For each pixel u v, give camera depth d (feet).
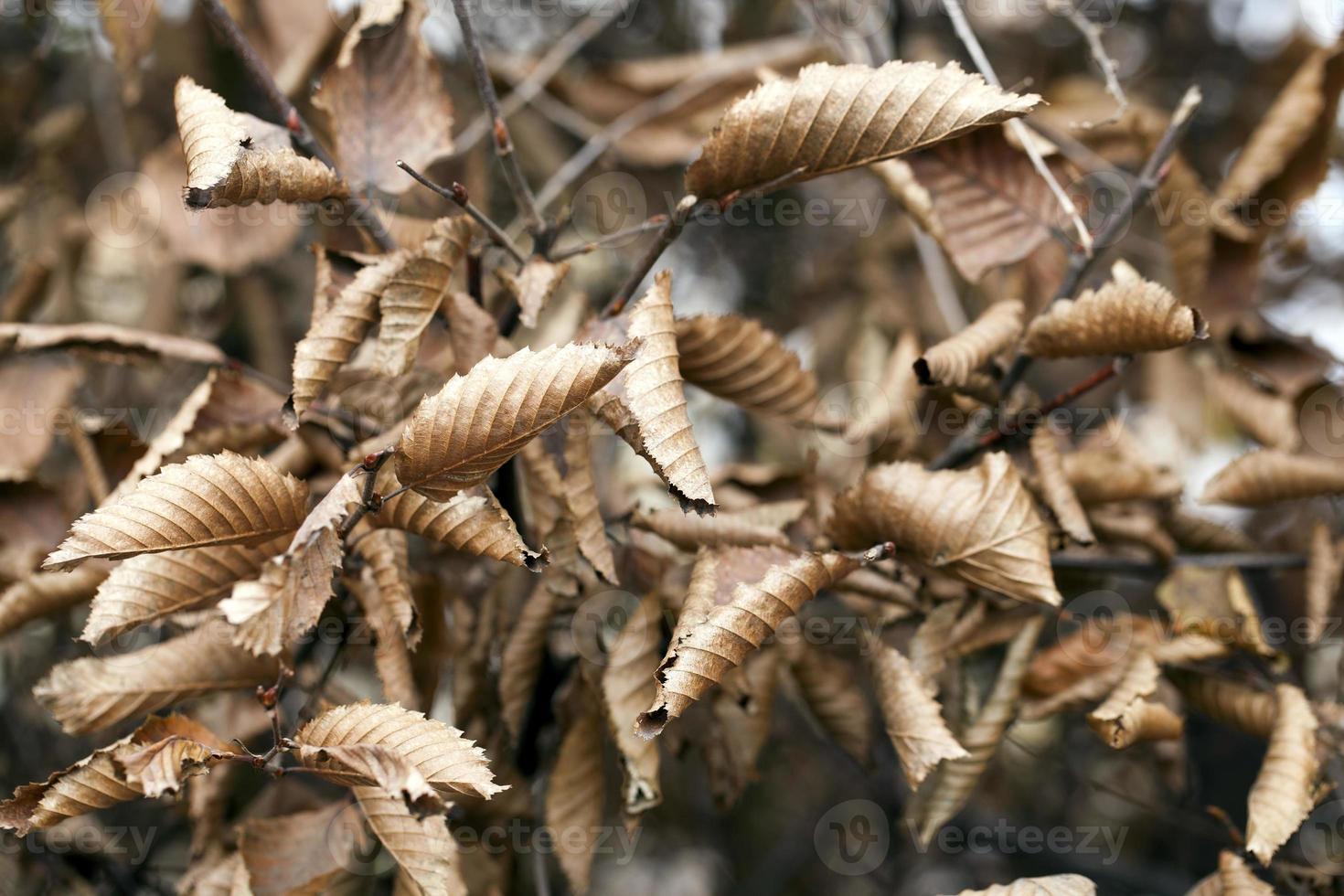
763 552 2.97
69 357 3.37
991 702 3.11
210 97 2.85
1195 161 4.89
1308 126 3.24
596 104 4.22
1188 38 5.23
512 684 3.10
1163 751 3.32
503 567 3.16
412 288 2.92
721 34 4.91
